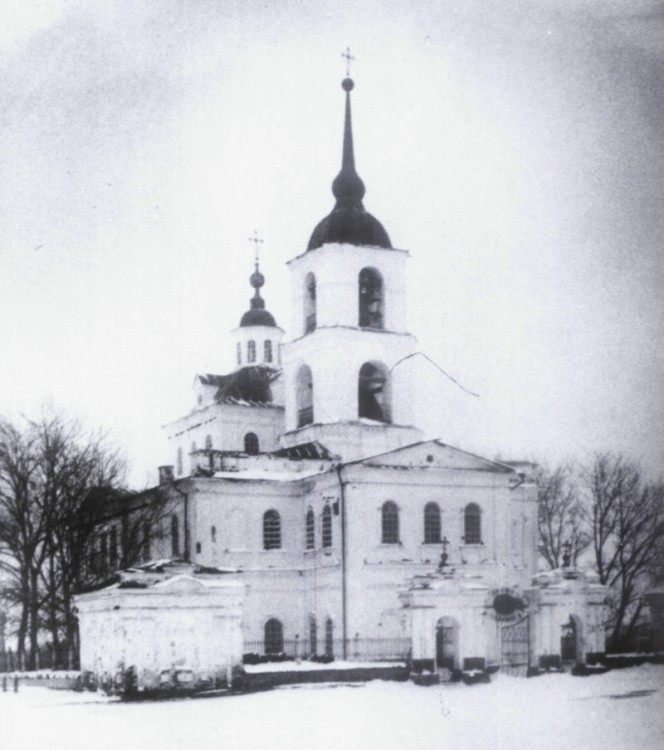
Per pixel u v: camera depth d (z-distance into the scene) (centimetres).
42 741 3184
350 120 5316
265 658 5106
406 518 5166
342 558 5078
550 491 5047
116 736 3212
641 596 4569
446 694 3903
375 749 3212
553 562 5134
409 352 5691
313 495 5356
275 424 6231
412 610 4241
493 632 4338
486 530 5234
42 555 4975
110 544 5269
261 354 6606
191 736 3225
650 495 4597
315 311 5800
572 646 4447
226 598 4019
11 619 5359
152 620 3912
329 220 5697
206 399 6300
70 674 4269
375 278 5750
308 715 3506
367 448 5566
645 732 3369
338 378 5562
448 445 5259
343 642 5009
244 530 5334
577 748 3269
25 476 4994
